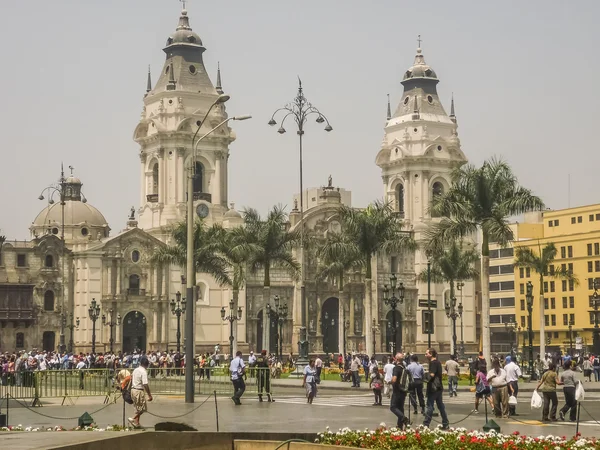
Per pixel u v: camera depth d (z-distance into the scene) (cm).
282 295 14962
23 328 13775
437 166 16375
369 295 8925
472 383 7700
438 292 16088
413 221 16225
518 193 7469
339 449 2834
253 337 14762
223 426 3888
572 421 4262
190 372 5122
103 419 4344
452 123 16650
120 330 14000
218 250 10306
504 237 7388
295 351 14775
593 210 16625
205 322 14488
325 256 10600
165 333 14338
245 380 6181
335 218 15388
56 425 4034
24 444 2711
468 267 11456
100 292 14062
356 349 15312
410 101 16675
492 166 7525
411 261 15988
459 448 2817
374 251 9056
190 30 15212
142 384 3819
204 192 14925
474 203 7488
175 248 10512
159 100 15000
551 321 16588
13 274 13812
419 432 3030
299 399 5912
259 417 4350
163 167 14775
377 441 2917
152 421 4181
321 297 15250
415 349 15825
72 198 16588
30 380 5697
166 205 14762
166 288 14388
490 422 3384
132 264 14275
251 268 10019
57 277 14050
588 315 15900
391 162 16575
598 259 15762
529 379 8075
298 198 16588
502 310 17725
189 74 15075
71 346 12731
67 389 5766
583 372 8781
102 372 6066
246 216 9938
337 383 8012
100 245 14088
